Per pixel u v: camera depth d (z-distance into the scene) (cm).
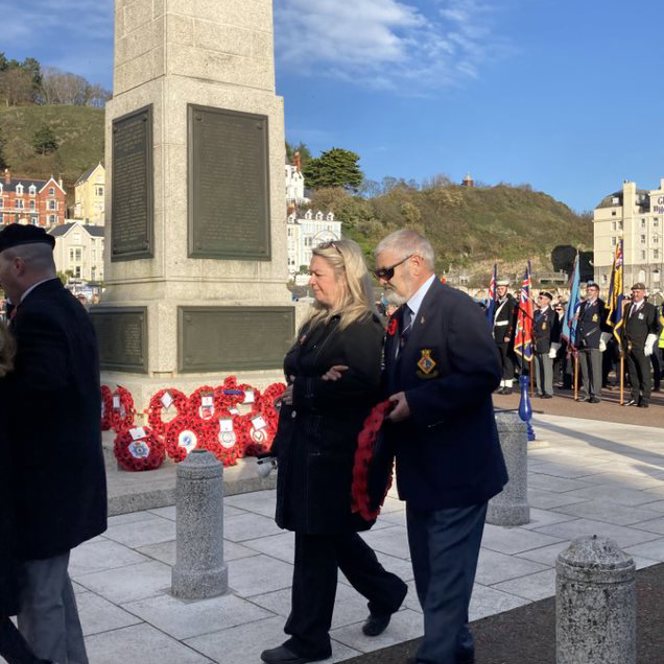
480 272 11006
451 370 355
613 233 10450
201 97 928
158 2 929
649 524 650
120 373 943
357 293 400
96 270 10156
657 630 436
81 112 15512
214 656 414
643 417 1326
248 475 776
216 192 934
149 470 786
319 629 402
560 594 304
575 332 1580
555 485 791
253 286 962
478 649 419
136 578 533
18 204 11500
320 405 391
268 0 988
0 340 306
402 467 367
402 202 11875
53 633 328
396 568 546
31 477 320
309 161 11731
